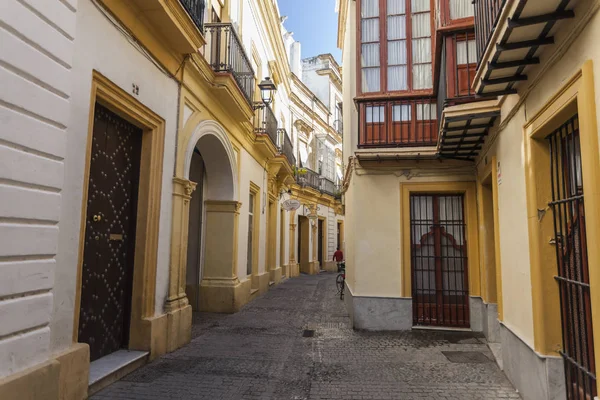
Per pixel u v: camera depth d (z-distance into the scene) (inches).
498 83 154.9
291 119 784.3
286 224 746.8
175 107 242.1
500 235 200.8
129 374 187.0
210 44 309.0
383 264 297.3
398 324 291.3
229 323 317.7
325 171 999.6
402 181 301.0
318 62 1056.2
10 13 114.2
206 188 380.2
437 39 237.1
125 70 186.4
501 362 208.2
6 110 113.6
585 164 104.6
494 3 147.9
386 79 307.3
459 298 295.3
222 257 372.5
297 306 410.3
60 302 143.5
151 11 194.1
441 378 191.2
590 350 118.7
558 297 141.6
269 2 501.4
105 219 190.1
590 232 103.3
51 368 128.4
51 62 130.2
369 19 315.9
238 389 174.4
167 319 225.9
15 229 116.6
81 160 154.7
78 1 152.8
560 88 119.6
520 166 163.6
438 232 302.8
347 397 167.8
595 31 99.2
